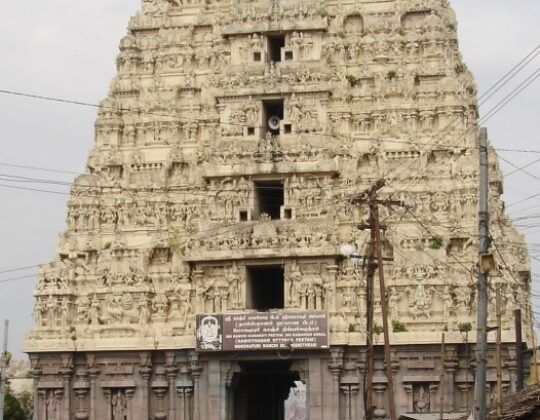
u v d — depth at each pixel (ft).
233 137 271.08
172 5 294.25
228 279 258.16
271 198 283.38
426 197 262.67
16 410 361.92
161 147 280.31
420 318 251.60
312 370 251.80
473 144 266.98
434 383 248.73
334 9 281.33
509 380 245.24
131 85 286.05
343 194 265.34
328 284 254.88
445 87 268.21
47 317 267.39
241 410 266.36
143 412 259.39
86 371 263.90
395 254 256.52
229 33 278.05
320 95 270.05
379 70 274.98
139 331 261.85
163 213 273.95
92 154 283.18
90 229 276.00
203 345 253.03
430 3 279.49
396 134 268.41
